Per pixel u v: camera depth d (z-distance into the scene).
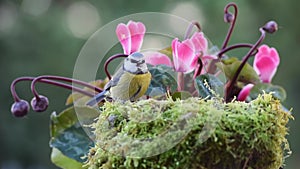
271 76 3.32
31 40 11.49
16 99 3.23
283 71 11.25
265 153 3.02
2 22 11.75
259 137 3.00
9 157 11.89
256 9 10.62
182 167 2.98
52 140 3.24
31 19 11.52
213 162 2.98
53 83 3.22
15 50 11.48
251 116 3.01
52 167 12.06
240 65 3.24
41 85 11.11
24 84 11.27
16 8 11.76
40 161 11.97
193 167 2.98
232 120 2.99
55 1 11.78
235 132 2.99
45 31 11.44
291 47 11.00
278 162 3.04
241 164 3.00
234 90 3.26
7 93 11.56
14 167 11.88
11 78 11.53
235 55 8.97
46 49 11.42
